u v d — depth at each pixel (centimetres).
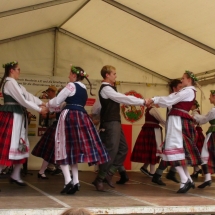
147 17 489
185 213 278
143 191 380
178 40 525
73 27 603
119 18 517
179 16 459
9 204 263
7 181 443
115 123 372
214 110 450
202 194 369
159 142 555
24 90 379
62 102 343
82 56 639
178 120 374
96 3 495
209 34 484
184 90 379
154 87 661
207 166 444
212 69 581
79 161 319
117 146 371
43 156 375
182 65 603
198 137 570
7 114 351
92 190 372
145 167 574
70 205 266
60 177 519
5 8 433
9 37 597
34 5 457
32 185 407
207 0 402
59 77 625
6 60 602
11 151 343
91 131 336
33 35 618
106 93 373
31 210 242
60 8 519
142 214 267
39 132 620
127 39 574
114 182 472
